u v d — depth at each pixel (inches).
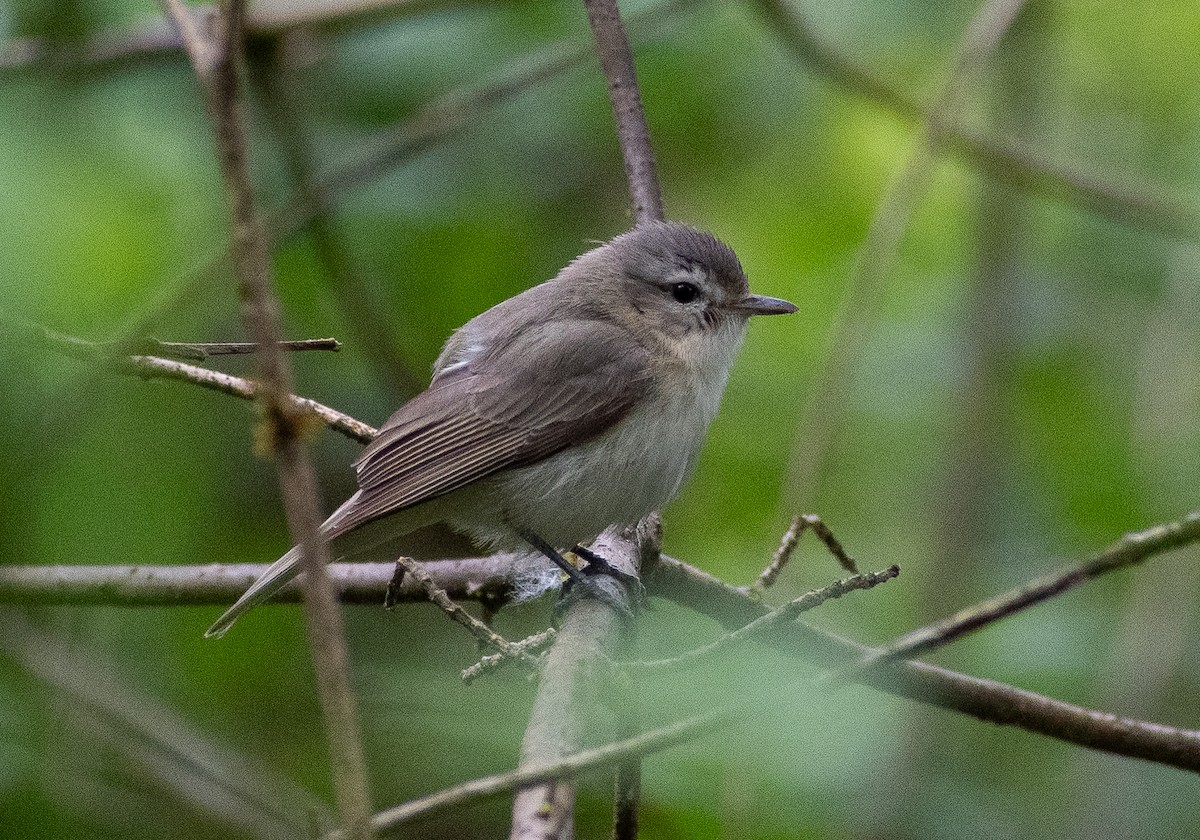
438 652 465.4
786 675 369.7
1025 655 443.8
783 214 549.6
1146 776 434.9
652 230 375.9
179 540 459.2
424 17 469.7
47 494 434.6
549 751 180.4
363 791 127.6
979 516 466.9
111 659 448.5
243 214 128.1
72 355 221.8
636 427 358.6
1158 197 480.4
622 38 369.7
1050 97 542.0
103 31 438.6
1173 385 513.0
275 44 430.6
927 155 404.5
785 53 517.7
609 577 307.7
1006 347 478.6
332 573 321.7
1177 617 456.8
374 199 466.9
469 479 349.4
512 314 379.6
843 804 384.5
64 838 377.7
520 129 491.5
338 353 484.7
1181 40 573.3
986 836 411.2
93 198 432.5
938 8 537.0
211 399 477.1
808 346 528.7
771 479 513.0
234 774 417.7
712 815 366.0
